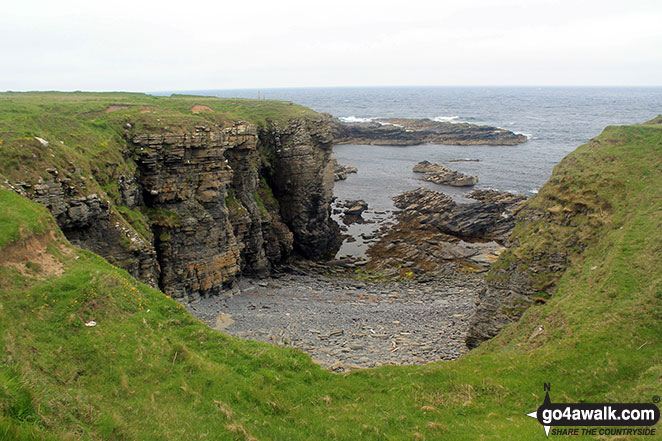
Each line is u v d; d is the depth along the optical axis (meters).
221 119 57.88
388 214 89.62
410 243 73.31
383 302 51.00
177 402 19.09
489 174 126.06
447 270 63.00
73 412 14.98
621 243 30.23
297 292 55.19
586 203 36.34
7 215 25.53
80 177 36.66
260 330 40.66
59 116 44.66
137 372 20.12
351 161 147.25
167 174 49.22
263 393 21.44
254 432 18.30
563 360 23.72
